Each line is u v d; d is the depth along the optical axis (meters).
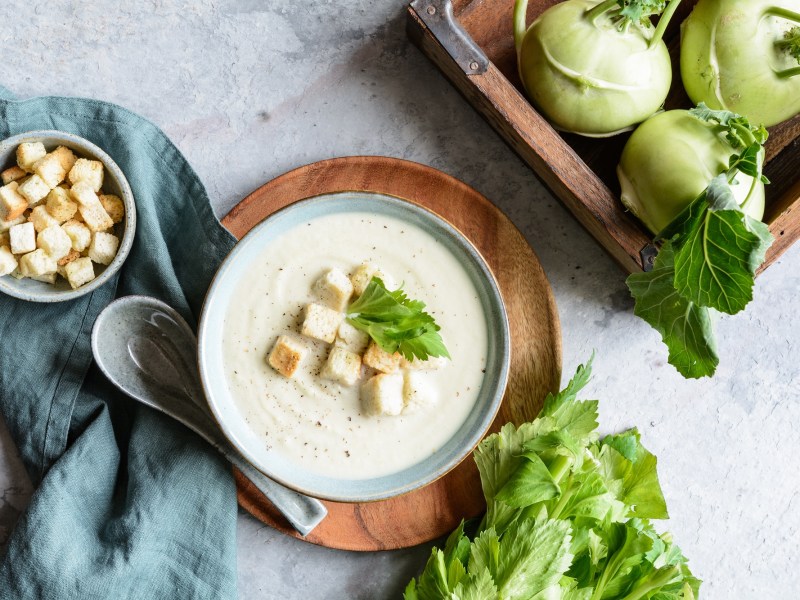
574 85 0.67
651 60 0.67
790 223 0.68
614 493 0.69
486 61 0.67
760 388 0.75
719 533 0.75
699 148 0.66
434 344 0.64
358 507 0.70
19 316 0.69
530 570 0.65
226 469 0.69
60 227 0.67
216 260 0.70
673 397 0.74
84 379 0.70
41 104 0.69
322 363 0.67
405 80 0.74
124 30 0.73
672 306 0.68
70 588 0.67
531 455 0.67
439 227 0.66
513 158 0.74
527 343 0.71
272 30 0.73
